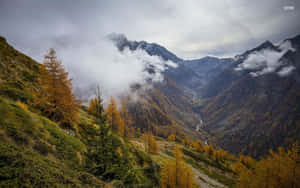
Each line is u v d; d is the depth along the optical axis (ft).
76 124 72.90
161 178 75.15
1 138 28.32
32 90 82.43
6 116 35.68
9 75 78.69
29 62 116.16
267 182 54.13
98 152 37.96
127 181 36.65
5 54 95.30
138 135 294.66
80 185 24.73
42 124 45.29
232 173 229.86
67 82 66.74
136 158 95.50
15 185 17.44
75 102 70.44
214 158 284.61
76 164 38.09
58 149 39.83
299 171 47.91
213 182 177.06
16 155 23.53
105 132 39.37
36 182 19.63
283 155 54.44
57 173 24.62
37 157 27.43
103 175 33.71
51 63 62.69
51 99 62.28
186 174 72.74
